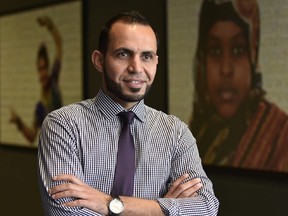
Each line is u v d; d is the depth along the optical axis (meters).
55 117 1.67
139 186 1.65
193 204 1.65
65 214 1.56
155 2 2.96
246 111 2.52
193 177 1.71
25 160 3.93
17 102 4.02
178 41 2.82
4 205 4.20
